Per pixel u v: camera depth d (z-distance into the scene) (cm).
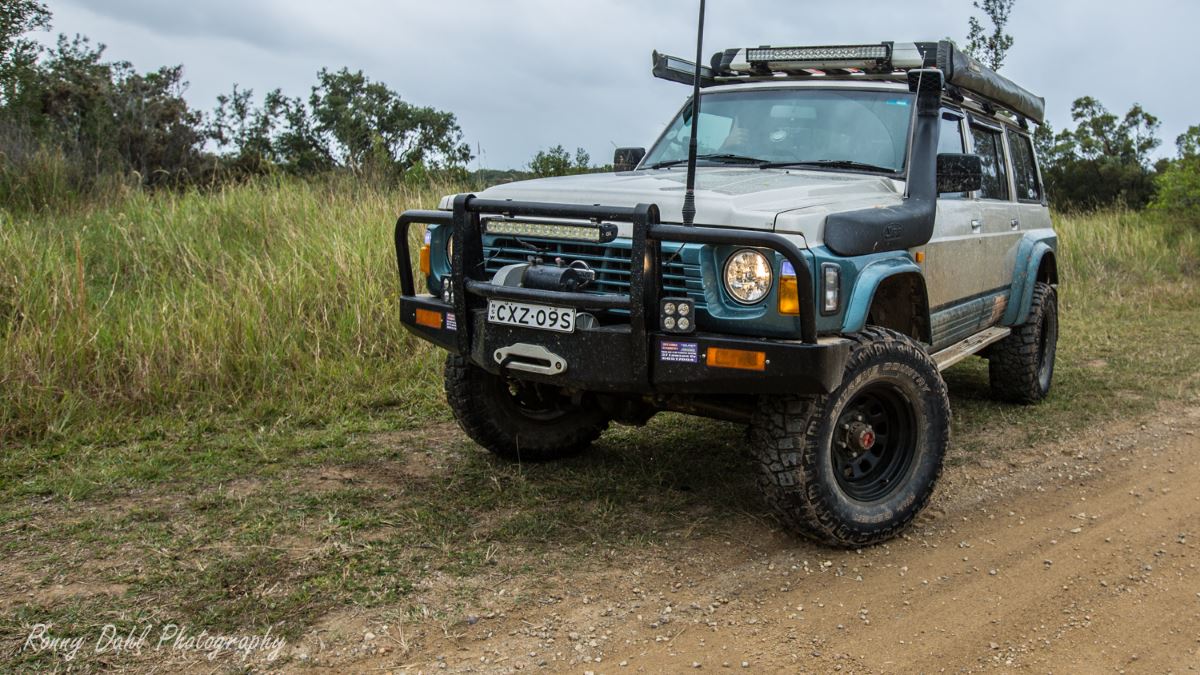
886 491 411
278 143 1838
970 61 523
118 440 518
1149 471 513
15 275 660
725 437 554
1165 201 1616
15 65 1454
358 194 1012
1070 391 691
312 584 353
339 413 576
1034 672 309
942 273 487
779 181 431
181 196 1048
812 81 530
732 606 349
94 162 1145
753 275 359
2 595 341
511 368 403
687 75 561
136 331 613
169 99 1435
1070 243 1336
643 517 430
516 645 317
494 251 419
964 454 543
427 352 683
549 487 466
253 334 632
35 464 479
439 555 382
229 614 330
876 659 315
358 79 1878
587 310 381
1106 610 354
